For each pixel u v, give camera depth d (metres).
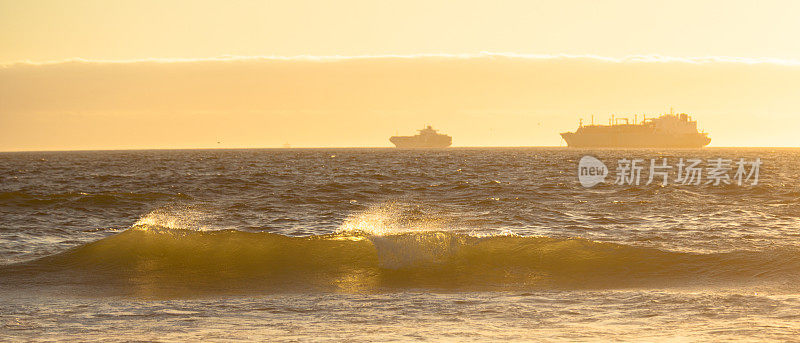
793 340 30.94
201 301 43.66
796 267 49.22
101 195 133.00
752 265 50.22
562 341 31.69
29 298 44.69
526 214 105.25
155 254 55.75
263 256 55.25
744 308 38.34
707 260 51.97
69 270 52.50
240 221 99.19
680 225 88.69
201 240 58.56
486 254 54.53
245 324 36.38
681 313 37.56
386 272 51.84
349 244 56.84
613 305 40.41
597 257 53.47
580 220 96.50
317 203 129.62
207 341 32.28
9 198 126.25
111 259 54.62
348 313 39.31
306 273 51.75
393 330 34.56
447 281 49.09
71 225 94.44
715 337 31.72
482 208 116.56
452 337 32.81
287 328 35.28
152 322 37.00
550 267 51.97
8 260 60.59
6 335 33.78
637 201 128.12
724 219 95.44
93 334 33.97
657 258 52.88
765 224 88.88
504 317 37.59
